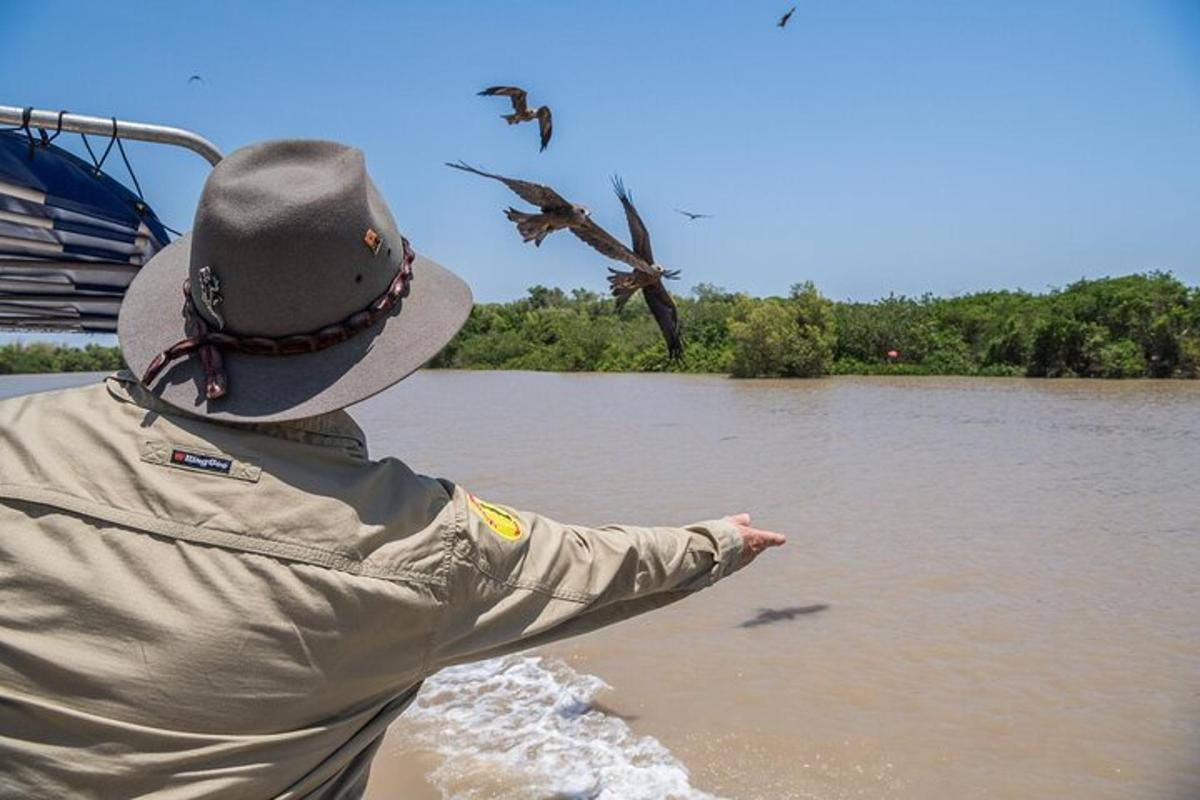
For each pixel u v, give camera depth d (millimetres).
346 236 1828
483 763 5547
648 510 13242
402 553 1828
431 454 19438
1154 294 44219
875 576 9570
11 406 1821
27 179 4188
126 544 1643
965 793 5230
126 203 4547
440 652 1938
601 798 5137
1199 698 6457
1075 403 30469
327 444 1868
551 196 2959
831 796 5168
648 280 3180
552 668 7098
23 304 4672
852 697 6523
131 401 1823
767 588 9188
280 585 1683
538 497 14352
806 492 14469
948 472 16250
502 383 47781
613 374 56531
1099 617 8227
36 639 1595
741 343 47688
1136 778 5359
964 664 7129
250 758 1681
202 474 1726
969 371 47594
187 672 1614
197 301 1851
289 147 1910
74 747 1593
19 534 1635
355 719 1845
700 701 6469
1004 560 10172
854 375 49125
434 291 2041
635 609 2334
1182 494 13875
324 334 1853
